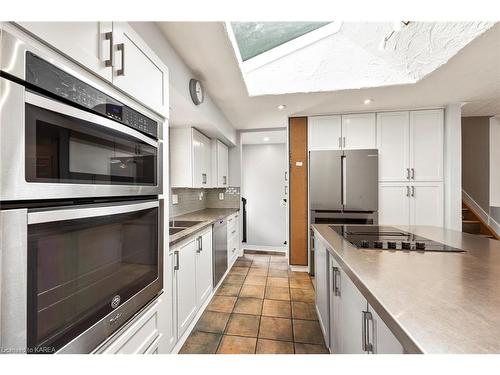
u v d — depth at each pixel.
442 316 0.61
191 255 1.93
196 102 2.02
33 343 0.54
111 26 0.81
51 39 0.59
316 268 2.15
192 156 2.71
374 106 2.89
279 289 2.74
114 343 0.82
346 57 2.24
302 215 3.31
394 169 3.03
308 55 2.29
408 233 1.75
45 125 0.57
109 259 0.81
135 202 0.94
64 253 0.64
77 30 0.67
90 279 0.73
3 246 0.48
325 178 3.13
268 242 5.21
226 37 1.51
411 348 0.53
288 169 3.33
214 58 1.75
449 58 1.79
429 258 1.11
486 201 3.64
